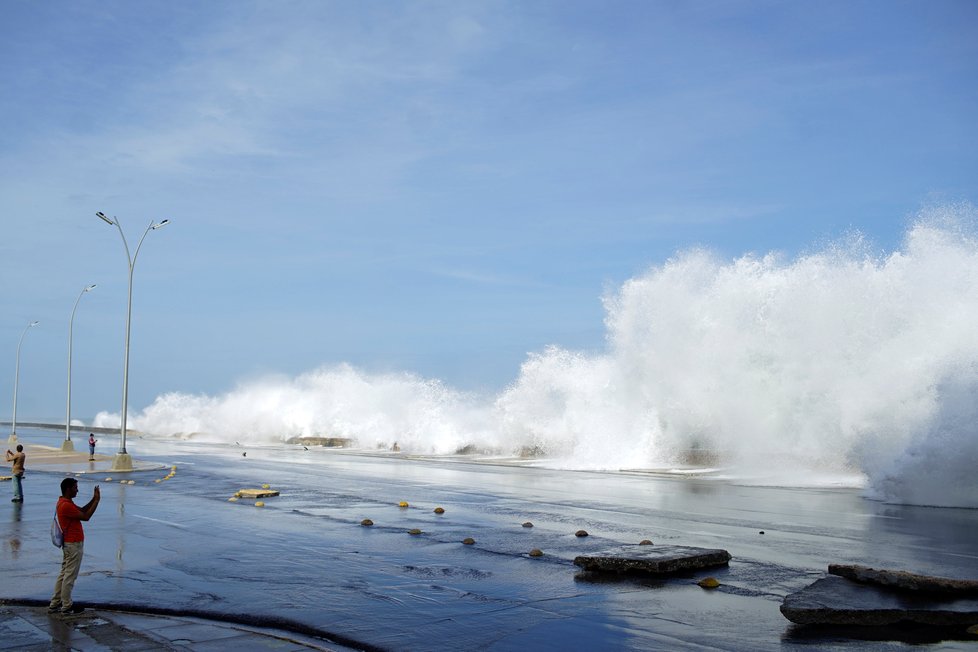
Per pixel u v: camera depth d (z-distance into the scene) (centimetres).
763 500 2184
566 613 979
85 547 1439
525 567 1259
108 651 818
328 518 1823
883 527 1650
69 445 5047
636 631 898
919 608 910
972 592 962
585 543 1470
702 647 835
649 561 1195
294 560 1319
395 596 1070
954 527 1645
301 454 5053
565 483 2772
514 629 912
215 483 2747
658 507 2020
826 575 1160
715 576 1177
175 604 1023
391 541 1505
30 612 987
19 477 2114
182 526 1700
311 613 982
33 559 1327
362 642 866
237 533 1603
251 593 1086
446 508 2012
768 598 1045
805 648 827
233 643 852
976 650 816
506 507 2028
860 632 882
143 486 2633
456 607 1012
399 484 2723
